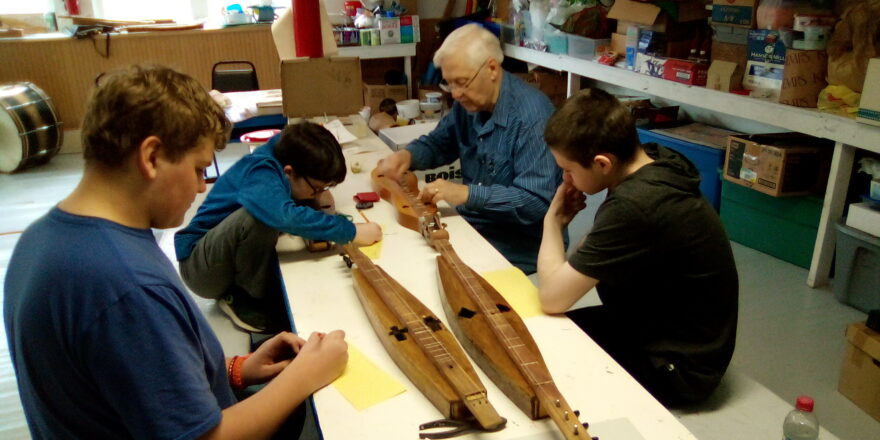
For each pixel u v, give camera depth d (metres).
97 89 0.87
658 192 1.37
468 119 2.35
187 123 0.89
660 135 3.72
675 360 1.47
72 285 0.83
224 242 1.81
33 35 4.94
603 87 4.91
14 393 2.24
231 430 0.99
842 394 2.12
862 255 2.60
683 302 1.46
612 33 4.09
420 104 4.71
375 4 5.22
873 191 2.62
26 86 4.69
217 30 5.16
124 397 0.86
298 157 1.76
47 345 0.86
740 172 3.16
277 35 2.62
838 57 2.64
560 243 1.61
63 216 0.88
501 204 2.00
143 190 0.90
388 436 1.04
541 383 1.08
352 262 1.64
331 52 2.70
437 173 3.03
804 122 2.74
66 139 5.10
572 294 1.39
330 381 1.18
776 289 2.86
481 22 5.30
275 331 2.02
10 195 4.27
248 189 1.73
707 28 3.55
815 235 2.96
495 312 1.33
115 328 0.83
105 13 5.40
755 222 3.23
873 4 2.48
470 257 1.70
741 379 1.62
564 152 1.45
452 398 1.06
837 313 2.66
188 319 0.94
